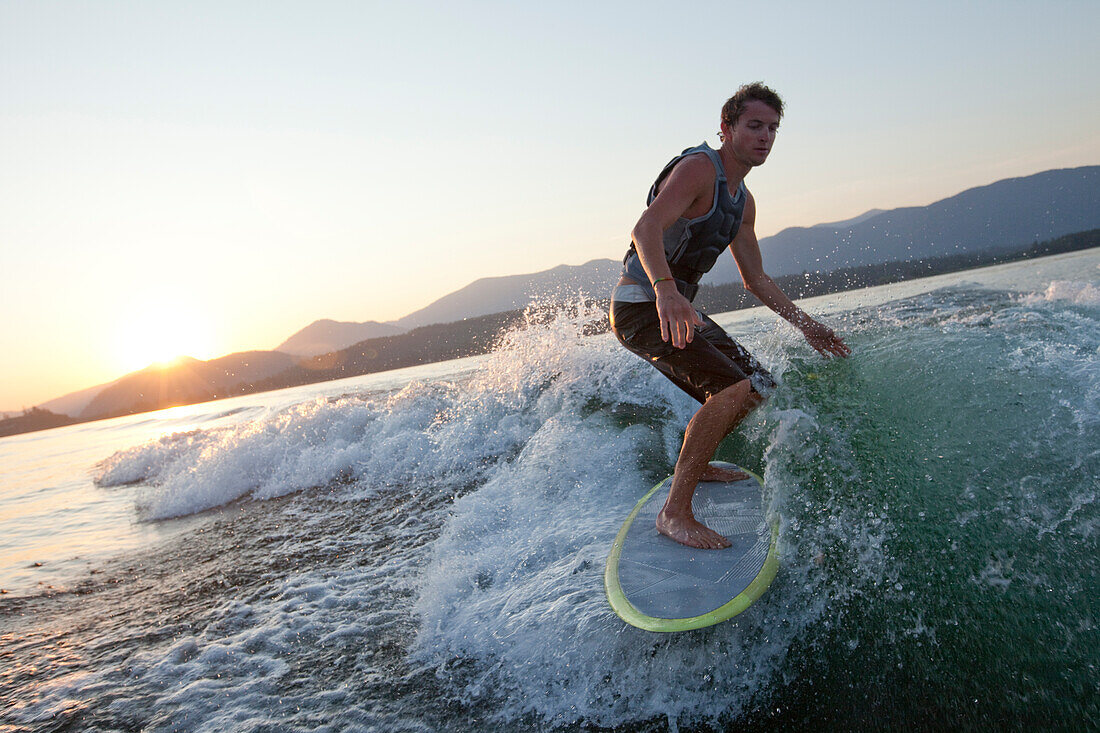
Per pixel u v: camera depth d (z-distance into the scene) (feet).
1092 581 5.23
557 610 7.41
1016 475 6.42
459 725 6.12
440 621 8.05
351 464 17.06
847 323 13.16
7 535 18.25
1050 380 7.68
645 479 10.68
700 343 7.57
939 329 10.89
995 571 5.74
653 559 7.32
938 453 7.07
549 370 17.44
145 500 19.76
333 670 7.44
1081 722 4.54
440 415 18.56
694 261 7.80
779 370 9.89
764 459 8.00
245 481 17.90
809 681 5.74
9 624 10.69
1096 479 5.95
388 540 11.44
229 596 10.25
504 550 9.55
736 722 5.58
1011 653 5.17
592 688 6.29
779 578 6.61
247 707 6.90
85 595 11.70
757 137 7.20
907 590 6.05
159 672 8.00
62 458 42.68
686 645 6.40
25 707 7.63
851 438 7.72
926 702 5.16
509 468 13.32
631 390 14.90
